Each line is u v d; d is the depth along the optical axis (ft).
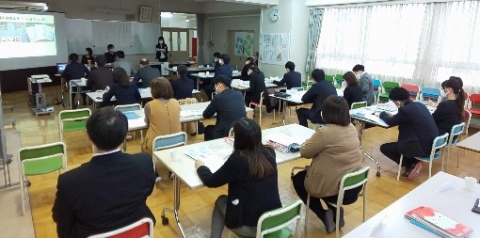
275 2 26.89
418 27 20.13
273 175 5.92
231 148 8.49
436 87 19.57
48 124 17.83
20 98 24.80
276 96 17.26
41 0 28.53
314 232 8.55
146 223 4.80
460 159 14.21
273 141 8.82
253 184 5.72
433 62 19.60
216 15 38.11
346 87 14.98
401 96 10.98
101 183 4.40
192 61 38.29
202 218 9.11
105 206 4.43
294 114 21.34
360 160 7.75
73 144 14.76
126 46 34.45
